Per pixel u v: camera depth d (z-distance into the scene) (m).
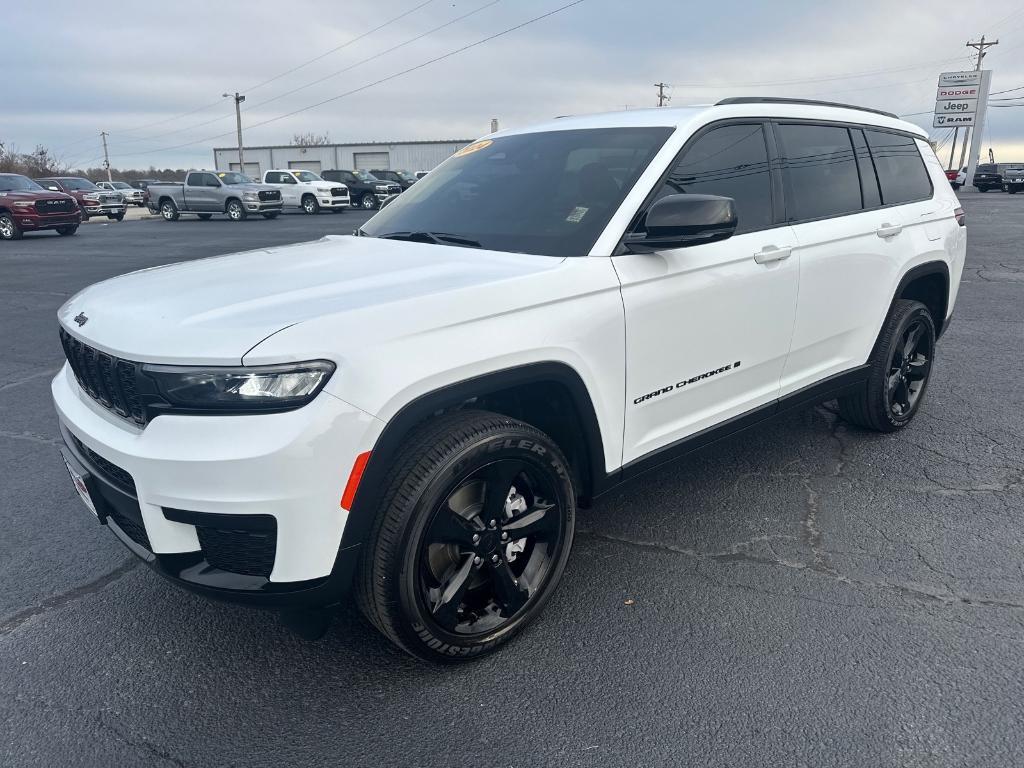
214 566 2.37
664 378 3.14
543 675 2.65
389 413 2.28
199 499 2.21
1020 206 27.56
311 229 23.09
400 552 2.38
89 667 2.75
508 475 2.63
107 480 2.50
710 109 3.47
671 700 2.51
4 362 7.06
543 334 2.64
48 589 3.27
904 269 4.39
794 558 3.37
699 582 3.20
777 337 3.65
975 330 7.59
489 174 3.65
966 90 56.06
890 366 4.52
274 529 2.22
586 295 2.80
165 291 2.72
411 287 2.55
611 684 2.60
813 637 2.82
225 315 2.36
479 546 2.62
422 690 2.59
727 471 4.28
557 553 2.86
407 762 2.29
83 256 16.27
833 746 2.30
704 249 3.23
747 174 3.56
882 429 4.70
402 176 39.94
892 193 4.50
